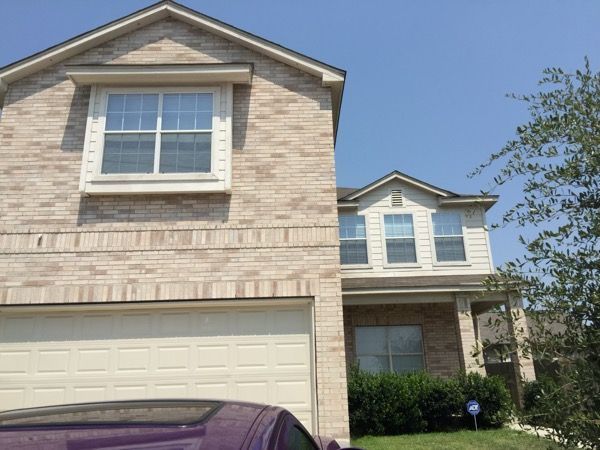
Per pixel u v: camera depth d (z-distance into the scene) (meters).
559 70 3.95
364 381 11.88
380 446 9.75
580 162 3.63
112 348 7.66
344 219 16.44
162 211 8.16
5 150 8.45
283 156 8.58
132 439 1.92
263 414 2.55
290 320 7.84
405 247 16.08
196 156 8.53
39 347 7.64
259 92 8.98
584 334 3.35
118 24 9.20
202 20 9.24
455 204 16.31
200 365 7.63
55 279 7.77
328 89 9.02
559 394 3.38
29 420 2.33
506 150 4.04
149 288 7.76
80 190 8.12
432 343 15.13
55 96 8.84
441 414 12.05
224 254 7.96
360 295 14.33
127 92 8.84
